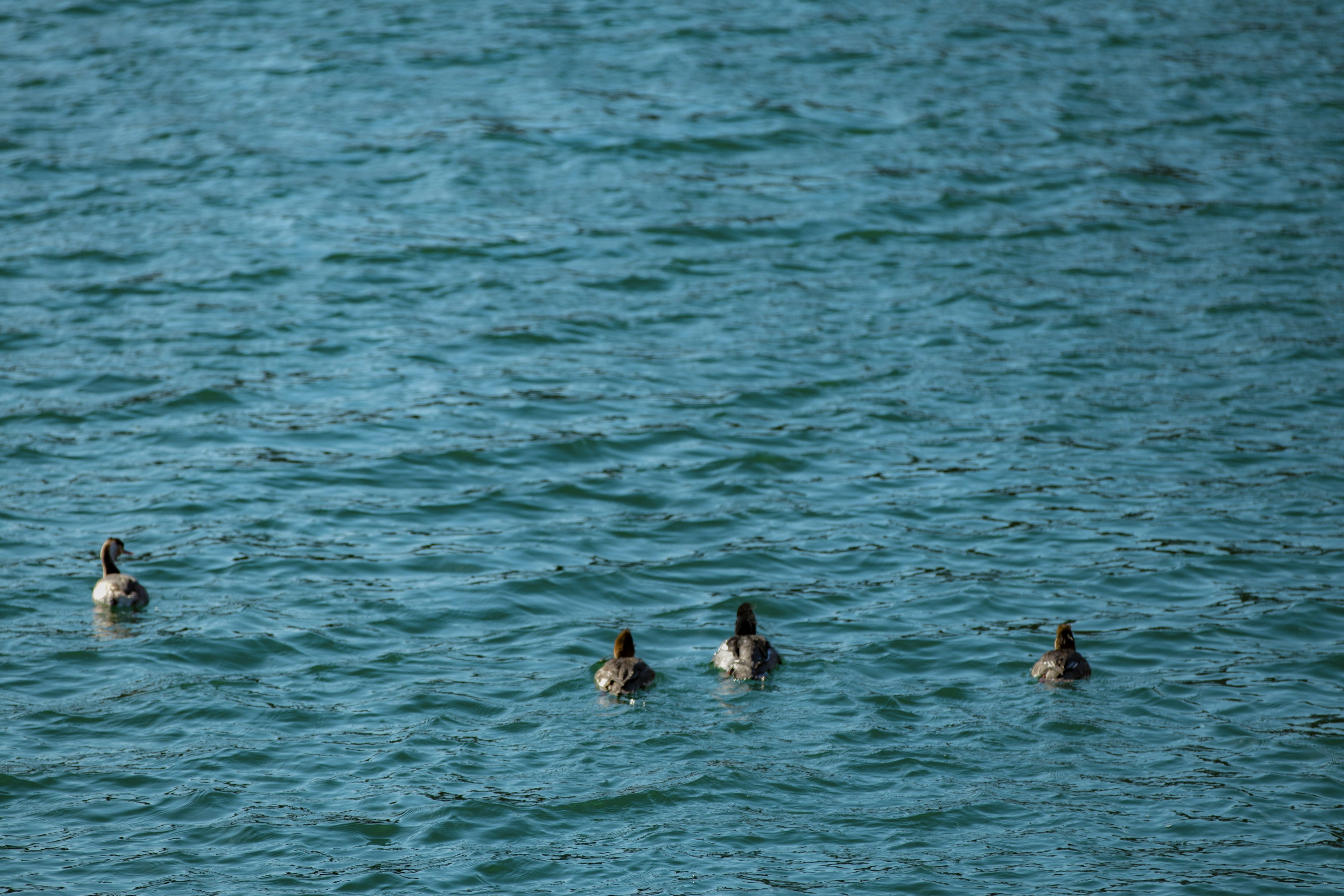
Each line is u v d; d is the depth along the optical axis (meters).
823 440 35.56
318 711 23.50
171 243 47.12
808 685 24.42
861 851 19.78
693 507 32.22
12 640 25.69
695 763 21.88
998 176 54.09
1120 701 23.77
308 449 34.69
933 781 21.45
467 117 58.72
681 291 44.88
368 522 31.31
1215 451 34.72
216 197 50.88
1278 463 34.06
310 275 45.22
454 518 31.61
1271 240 48.62
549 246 47.75
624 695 23.84
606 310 43.34
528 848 19.84
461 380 38.81
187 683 24.27
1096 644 25.95
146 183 51.72
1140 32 70.56
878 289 45.16
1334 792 20.97
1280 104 61.44
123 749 22.23
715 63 65.19
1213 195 52.50
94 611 26.95
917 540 30.50
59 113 57.75
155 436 35.09
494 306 43.53
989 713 23.47
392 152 55.31
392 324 42.25
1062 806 20.78
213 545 29.89
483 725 23.09
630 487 33.25
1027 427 36.09
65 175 52.16
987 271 46.38
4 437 34.53
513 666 25.22
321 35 67.88
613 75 63.50
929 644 25.97
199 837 19.95
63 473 33.00
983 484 33.06
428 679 24.64
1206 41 69.31
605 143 56.38
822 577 28.94
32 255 45.56
